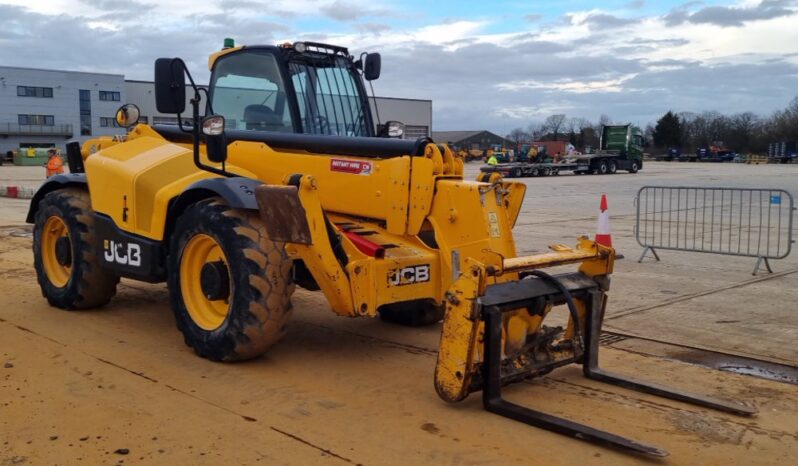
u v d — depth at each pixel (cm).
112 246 614
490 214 512
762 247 1149
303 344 579
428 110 6003
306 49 621
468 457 374
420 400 455
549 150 6706
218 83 645
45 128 7075
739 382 501
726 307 727
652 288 822
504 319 449
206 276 521
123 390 466
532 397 463
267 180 594
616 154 4275
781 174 3888
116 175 608
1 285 793
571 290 476
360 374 506
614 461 372
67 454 373
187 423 414
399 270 503
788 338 614
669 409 446
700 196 2338
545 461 371
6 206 1792
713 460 376
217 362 523
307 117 609
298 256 502
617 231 1370
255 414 429
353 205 559
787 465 371
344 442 391
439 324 648
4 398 449
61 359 529
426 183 528
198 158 552
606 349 580
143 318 653
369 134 655
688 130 8769
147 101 7312
